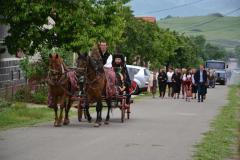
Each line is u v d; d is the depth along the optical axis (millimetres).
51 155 14086
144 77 46188
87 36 29047
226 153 15594
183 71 45906
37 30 28125
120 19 35188
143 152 15031
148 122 23766
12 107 27406
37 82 34281
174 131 20453
